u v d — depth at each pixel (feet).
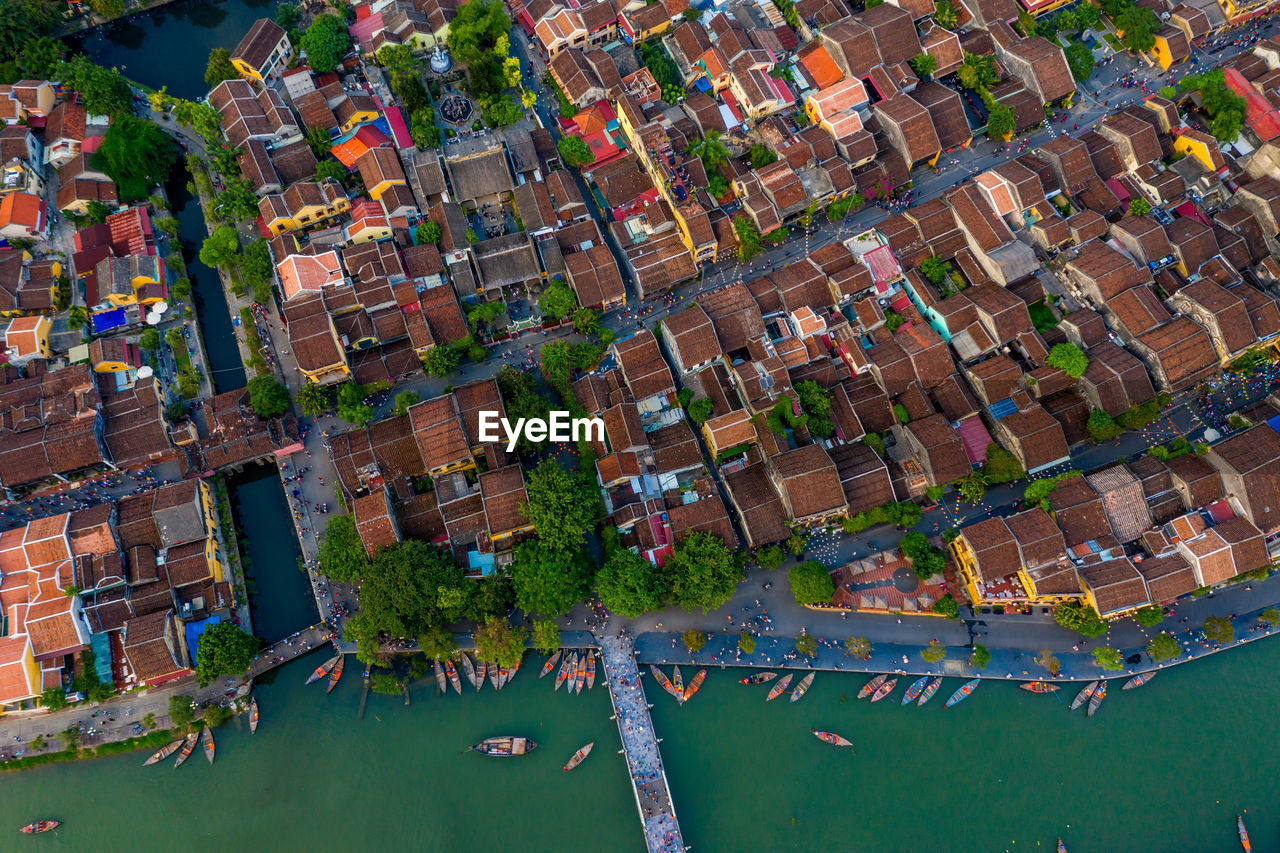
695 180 378.32
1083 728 313.73
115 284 352.49
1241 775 306.76
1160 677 318.04
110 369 340.80
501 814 304.09
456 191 379.35
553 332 367.86
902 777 309.42
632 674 316.40
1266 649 321.52
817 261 363.97
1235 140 381.19
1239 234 359.46
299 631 324.19
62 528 307.58
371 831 301.63
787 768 311.06
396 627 299.79
